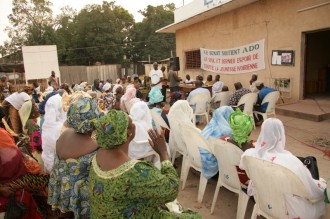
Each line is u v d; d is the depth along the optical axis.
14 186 2.76
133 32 42.72
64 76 28.12
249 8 10.98
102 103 7.25
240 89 7.44
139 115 4.16
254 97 7.09
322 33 11.62
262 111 7.19
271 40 10.18
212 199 3.96
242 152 3.06
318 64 11.73
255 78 9.27
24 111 4.23
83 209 2.47
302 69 9.30
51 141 3.37
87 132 2.46
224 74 12.24
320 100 9.32
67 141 2.47
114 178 1.67
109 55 38.53
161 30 16.58
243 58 10.88
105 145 1.72
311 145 5.76
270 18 10.10
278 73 10.02
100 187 1.71
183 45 15.84
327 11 8.27
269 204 2.67
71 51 39.09
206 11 12.02
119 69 30.59
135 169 1.67
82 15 38.34
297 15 9.16
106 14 38.03
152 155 4.25
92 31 38.22
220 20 12.62
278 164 2.40
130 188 1.65
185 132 3.92
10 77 28.14
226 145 3.20
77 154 2.43
